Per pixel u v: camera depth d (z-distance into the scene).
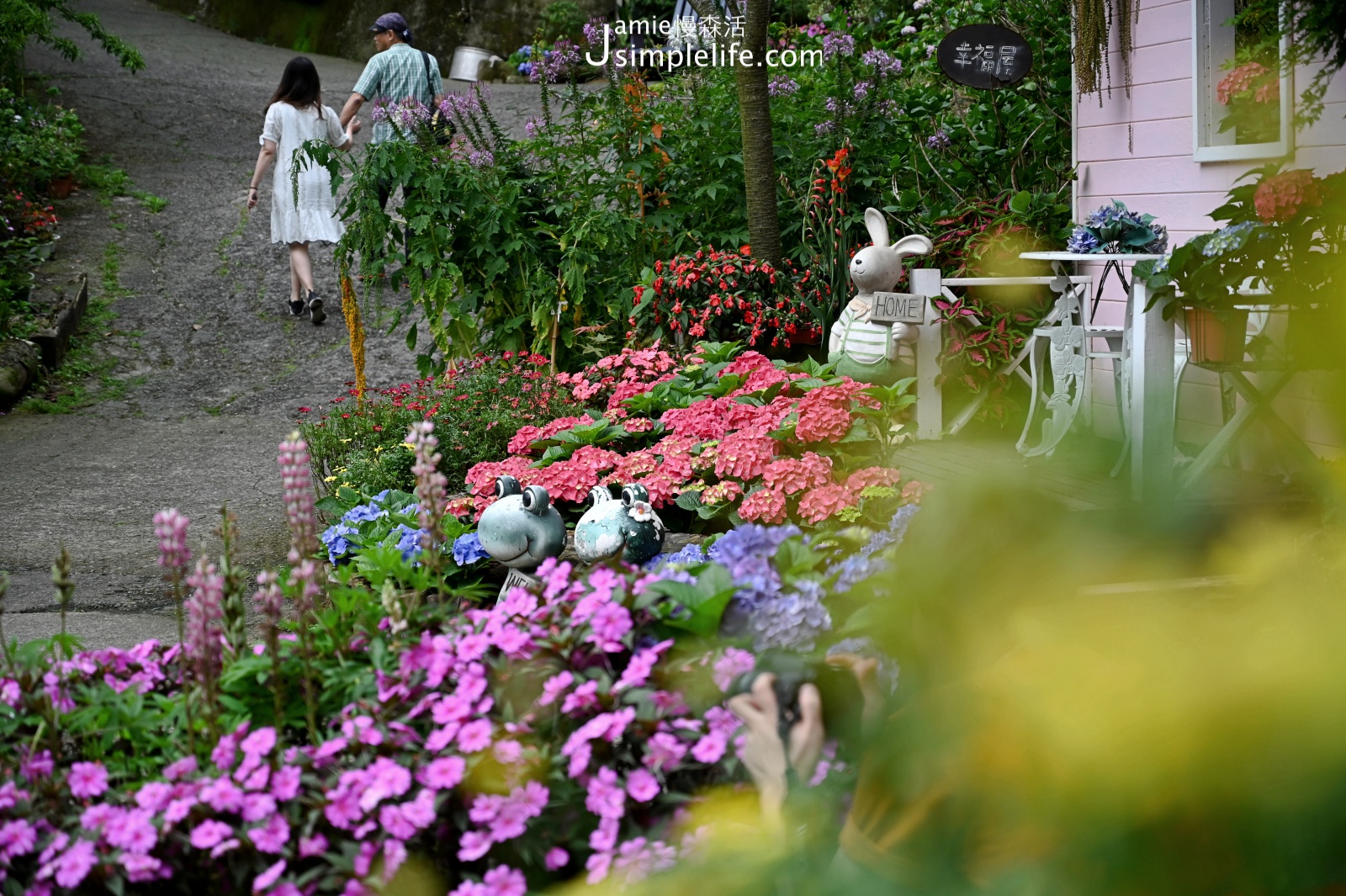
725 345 6.17
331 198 9.32
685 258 6.75
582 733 1.93
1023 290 6.07
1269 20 4.28
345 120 9.47
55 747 2.10
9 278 9.27
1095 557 1.45
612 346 7.27
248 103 15.64
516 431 5.56
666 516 4.91
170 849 1.90
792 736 1.78
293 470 2.59
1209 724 1.19
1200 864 1.18
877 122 7.99
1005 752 1.32
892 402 5.11
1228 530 1.54
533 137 8.25
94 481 6.28
